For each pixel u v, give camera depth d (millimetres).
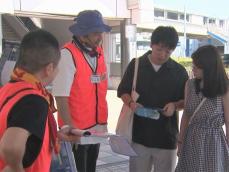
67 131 2254
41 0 11320
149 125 3422
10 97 1675
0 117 1645
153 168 3604
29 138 1621
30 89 1685
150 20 13805
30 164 1664
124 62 13977
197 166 3174
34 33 1774
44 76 1786
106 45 16125
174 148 3486
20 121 1579
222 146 3184
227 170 3207
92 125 3207
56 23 16953
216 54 3086
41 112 1638
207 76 3066
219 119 3156
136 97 3410
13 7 10883
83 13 3125
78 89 3076
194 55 3168
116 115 9336
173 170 3527
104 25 3135
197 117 3191
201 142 3156
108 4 12789
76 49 3088
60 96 2953
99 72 3227
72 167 2379
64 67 2971
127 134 3445
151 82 3371
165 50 3234
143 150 3496
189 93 3250
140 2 13359
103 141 2256
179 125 3678
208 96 3100
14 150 1532
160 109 3330
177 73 3389
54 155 2314
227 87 3086
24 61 1751
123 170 5164
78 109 3104
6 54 2734
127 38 13695
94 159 3537
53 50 1755
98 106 3252
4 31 15320
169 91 3365
